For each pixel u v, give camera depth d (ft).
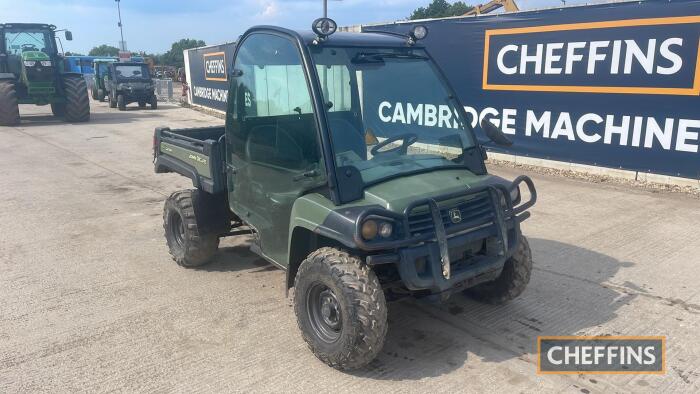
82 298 14.99
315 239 12.00
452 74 34.42
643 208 22.68
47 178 30.45
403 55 13.00
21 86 57.31
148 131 50.55
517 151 31.96
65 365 11.68
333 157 10.89
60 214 23.25
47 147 41.47
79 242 19.67
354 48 12.25
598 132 27.99
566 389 10.63
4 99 53.06
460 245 10.97
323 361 11.36
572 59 28.25
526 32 29.96
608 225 20.56
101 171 32.35
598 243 18.63
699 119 24.20
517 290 13.29
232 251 18.75
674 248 18.04
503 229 11.48
